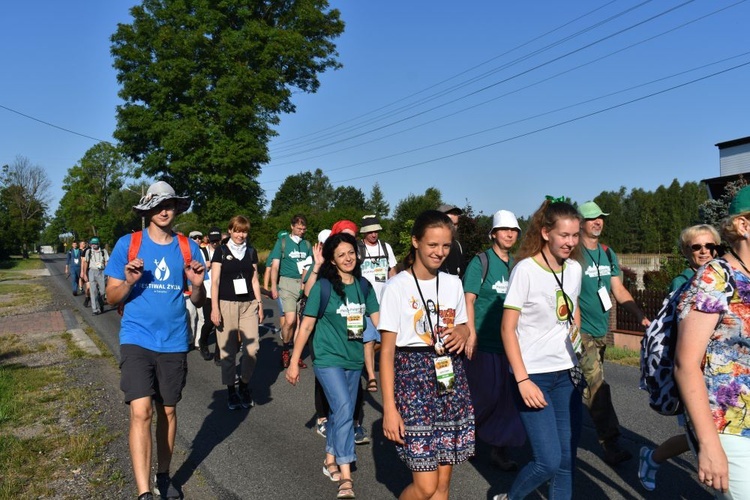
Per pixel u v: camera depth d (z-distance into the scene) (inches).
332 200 4928.6
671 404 102.8
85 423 231.1
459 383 129.4
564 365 133.8
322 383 176.6
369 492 171.5
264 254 1390.3
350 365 177.5
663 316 105.7
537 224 135.6
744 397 94.9
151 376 159.8
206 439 218.8
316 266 244.7
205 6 1019.3
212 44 1047.6
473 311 183.2
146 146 1113.4
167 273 165.0
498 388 182.5
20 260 2449.6
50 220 4099.4
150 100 1068.5
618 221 2807.6
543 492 165.2
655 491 165.2
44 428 224.7
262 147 1071.0
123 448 204.5
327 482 178.9
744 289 94.7
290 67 1125.7
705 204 585.0
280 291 347.9
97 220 3139.8
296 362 179.2
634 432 213.3
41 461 191.5
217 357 358.6
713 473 90.2
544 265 134.6
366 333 195.6
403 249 912.9
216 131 1024.9
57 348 396.8
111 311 607.5
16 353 378.0
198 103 1035.3
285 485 176.9
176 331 165.9
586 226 192.2
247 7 1051.9
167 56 1025.5
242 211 1071.0
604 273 192.9
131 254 161.8
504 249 191.6
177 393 165.9
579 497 161.9
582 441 207.2
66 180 3442.4
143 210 164.1
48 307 665.6
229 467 191.0
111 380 303.4
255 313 266.4
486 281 186.7
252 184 1080.8
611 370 314.3
